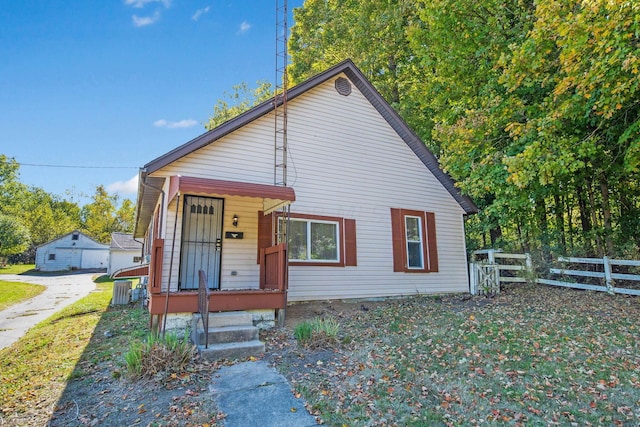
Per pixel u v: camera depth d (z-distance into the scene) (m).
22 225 40.12
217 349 5.13
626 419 3.60
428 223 10.93
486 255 13.38
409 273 10.27
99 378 4.70
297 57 19.62
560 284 10.34
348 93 10.27
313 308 8.26
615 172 9.71
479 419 3.56
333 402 3.83
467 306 8.73
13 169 45.75
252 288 7.97
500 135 9.55
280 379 4.39
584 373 4.65
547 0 6.46
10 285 22.53
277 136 8.88
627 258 10.45
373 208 10.06
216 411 3.62
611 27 5.59
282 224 8.15
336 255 9.32
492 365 4.91
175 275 7.30
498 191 9.04
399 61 16.16
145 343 5.11
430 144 15.42
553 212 14.01
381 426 3.38
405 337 6.12
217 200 8.05
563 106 6.85
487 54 9.77
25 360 5.94
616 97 6.04
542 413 3.70
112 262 31.61
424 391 4.14
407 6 13.30
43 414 3.78
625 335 6.02
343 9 16.61
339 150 9.80
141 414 3.62
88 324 8.87
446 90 11.26
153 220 11.88
